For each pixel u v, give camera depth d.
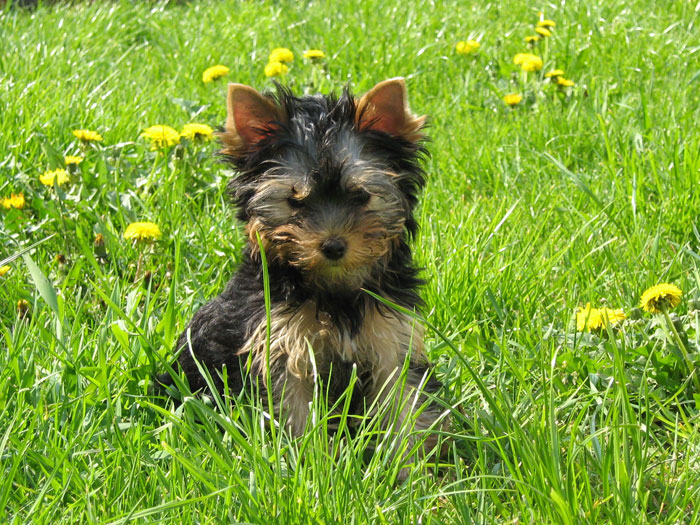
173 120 1.91
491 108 2.04
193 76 2.31
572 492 1.13
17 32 2.51
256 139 1.32
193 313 1.41
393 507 1.15
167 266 1.51
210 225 1.59
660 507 1.18
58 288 1.47
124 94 2.04
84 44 2.50
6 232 1.55
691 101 1.92
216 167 1.73
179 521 1.15
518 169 1.74
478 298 1.42
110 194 1.63
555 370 1.33
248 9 2.89
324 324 1.29
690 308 1.37
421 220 1.57
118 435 1.21
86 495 1.13
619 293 1.43
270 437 1.28
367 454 1.28
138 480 1.19
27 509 1.18
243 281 1.33
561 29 2.50
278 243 1.29
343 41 2.46
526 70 2.04
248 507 1.13
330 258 1.26
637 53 2.23
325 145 1.29
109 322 1.34
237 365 1.31
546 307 1.43
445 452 1.31
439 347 1.36
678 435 1.26
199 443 1.21
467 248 1.47
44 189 1.64
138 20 2.82
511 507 1.20
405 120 1.33
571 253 1.51
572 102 1.97
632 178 1.61
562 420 1.29
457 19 2.69
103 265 1.50
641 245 1.51
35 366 1.30
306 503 1.14
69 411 1.27
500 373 1.27
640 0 2.72
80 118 1.81
